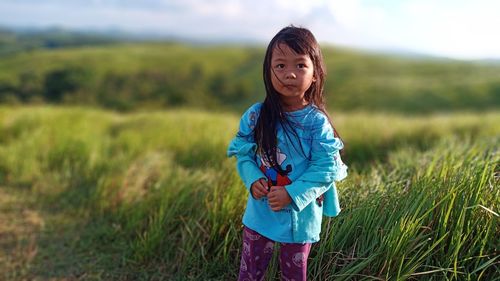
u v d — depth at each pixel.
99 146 6.31
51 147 6.02
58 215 4.27
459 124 7.76
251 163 2.01
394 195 2.71
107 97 58.81
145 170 4.58
